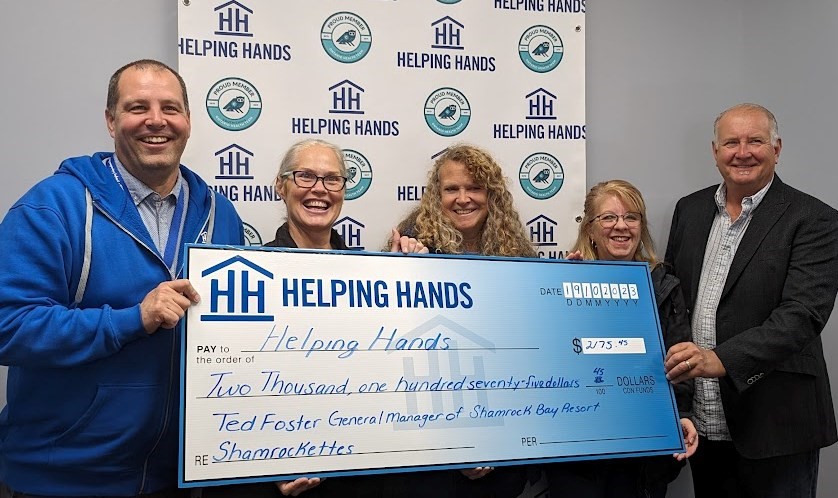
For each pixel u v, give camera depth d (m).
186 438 1.47
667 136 2.72
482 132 2.47
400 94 2.38
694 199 2.38
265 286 1.62
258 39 2.25
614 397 1.81
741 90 2.78
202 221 1.71
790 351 1.91
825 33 2.59
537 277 1.87
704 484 2.33
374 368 1.64
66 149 2.18
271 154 2.27
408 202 2.40
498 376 1.73
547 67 2.53
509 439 1.69
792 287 2.00
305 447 1.54
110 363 1.52
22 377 1.55
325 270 1.68
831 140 2.60
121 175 1.62
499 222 2.11
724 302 2.11
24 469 1.55
